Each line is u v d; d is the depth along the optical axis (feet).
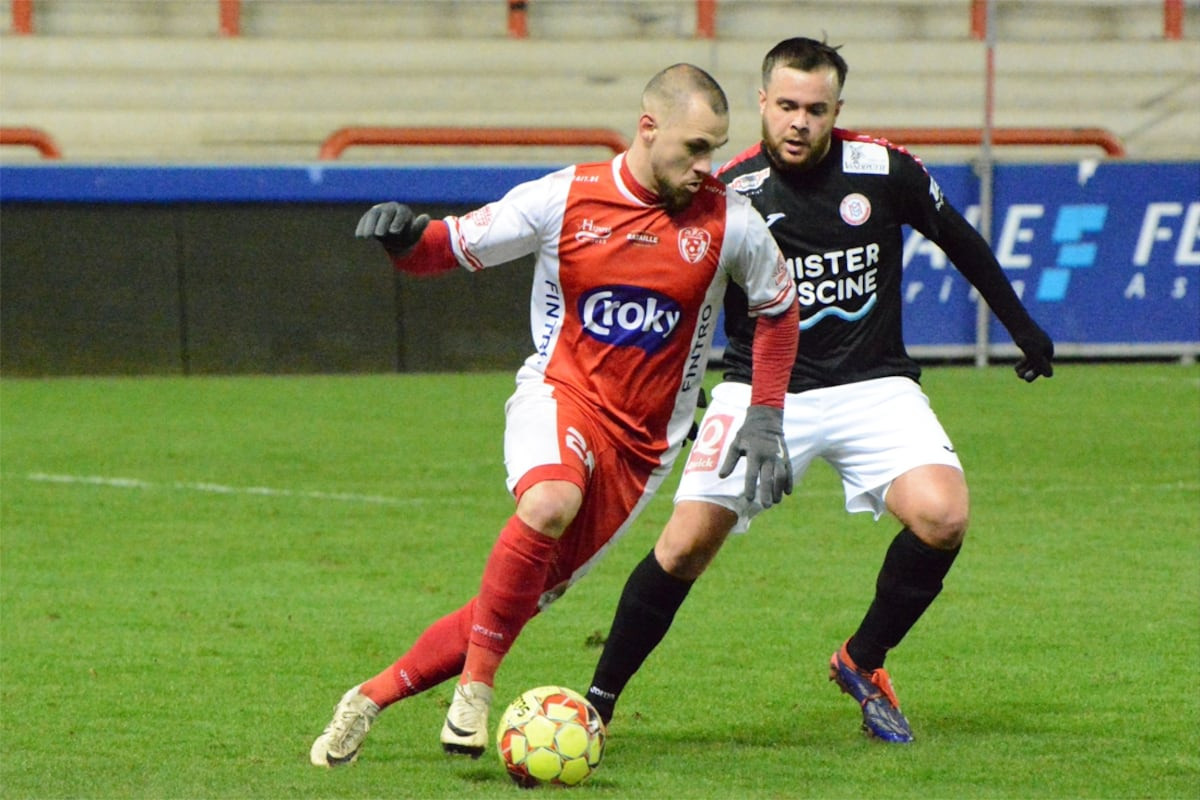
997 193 201.05
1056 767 50.60
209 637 71.56
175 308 194.59
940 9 276.00
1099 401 169.27
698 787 47.73
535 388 49.88
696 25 272.72
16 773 49.34
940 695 61.16
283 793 46.50
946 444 54.39
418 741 54.03
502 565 47.57
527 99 263.49
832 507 109.40
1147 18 278.26
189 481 118.93
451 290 199.62
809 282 54.70
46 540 96.43
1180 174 203.31
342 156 250.16
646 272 48.29
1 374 192.03
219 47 261.65
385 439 141.79
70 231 191.42
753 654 68.49
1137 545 94.73
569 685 63.41
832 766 50.62
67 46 258.37
